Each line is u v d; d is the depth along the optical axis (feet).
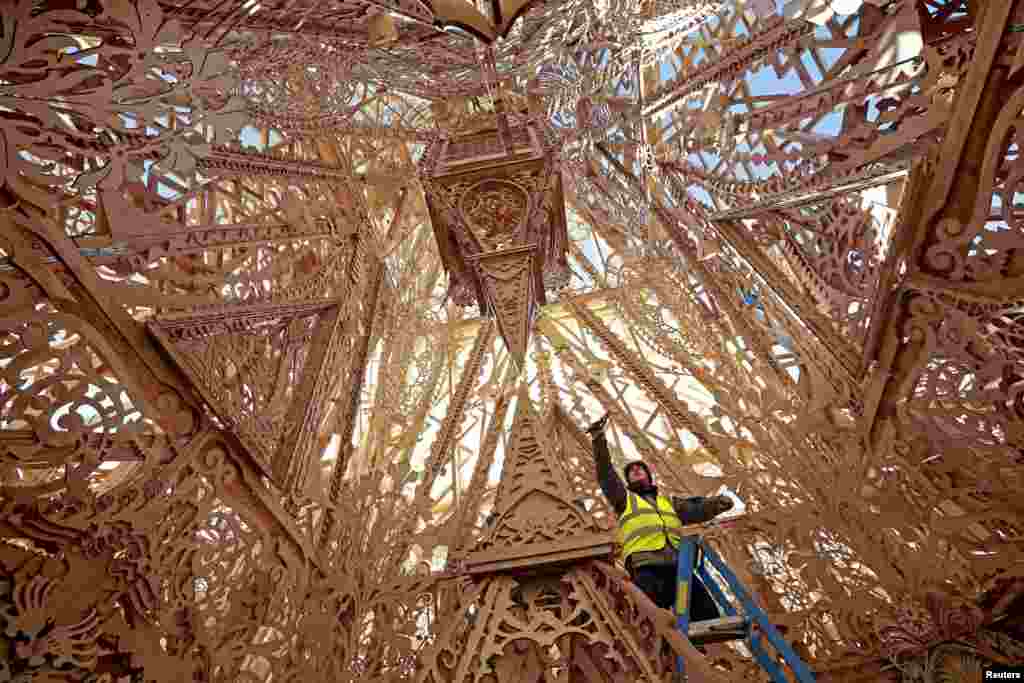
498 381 36.06
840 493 22.29
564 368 35.78
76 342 12.96
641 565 16.49
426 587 25.88
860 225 18.42
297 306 19.13
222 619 16.05
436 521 35.01
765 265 21.80
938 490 19.57
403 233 29.45
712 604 16.15
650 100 23.57
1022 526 18.74
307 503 19.84
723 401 27.76
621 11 23.21
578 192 34.04
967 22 14.69
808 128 17.93
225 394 16.03
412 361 31.55
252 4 15.98
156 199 13.48
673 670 14.35
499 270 26.02
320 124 20.72
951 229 15.87
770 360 24.36
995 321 16.43
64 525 12.64
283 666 17.87
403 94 28.50
